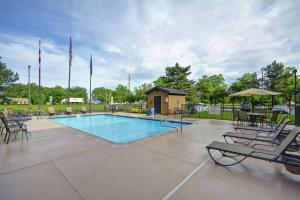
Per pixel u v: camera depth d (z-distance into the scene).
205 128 7.82
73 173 3.00
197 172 3.09
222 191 2.46
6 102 23.84
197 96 30.42
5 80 23.14
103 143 5.05
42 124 8.82
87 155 3.97
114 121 12.61
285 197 2.31
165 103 15.32
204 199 2.26
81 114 15.37
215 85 38.84
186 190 2.48
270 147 4.35
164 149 4.51
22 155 3.94
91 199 2.24
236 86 25.45
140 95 32.53
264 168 3.29
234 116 9.36
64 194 2.35
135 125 10.88
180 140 5.52
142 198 2.27
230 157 3.79
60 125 8.47
